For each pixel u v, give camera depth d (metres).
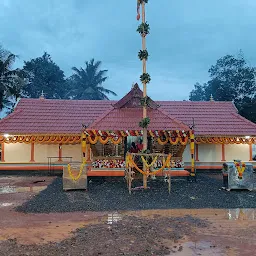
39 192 14.08
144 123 15.23
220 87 46.56
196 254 6.47
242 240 7.40
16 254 6.43
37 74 58.81
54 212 10.29
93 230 8.12
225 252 6.60
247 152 22.97
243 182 13.94
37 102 24.16
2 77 37.97
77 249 6.73
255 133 21.88
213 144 22.94
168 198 12.43
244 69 45.50
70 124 22.16
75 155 22.47
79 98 55.66
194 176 17.09
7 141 21.03
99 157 17.41
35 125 21.72
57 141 21.27
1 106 38.97
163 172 16.95
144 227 8.38
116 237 7.54
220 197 12.62
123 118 17.33
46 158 22.25
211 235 7.77
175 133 16.83
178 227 8.44
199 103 25.34
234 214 9.99
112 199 12.23
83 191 13.91
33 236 7.70
